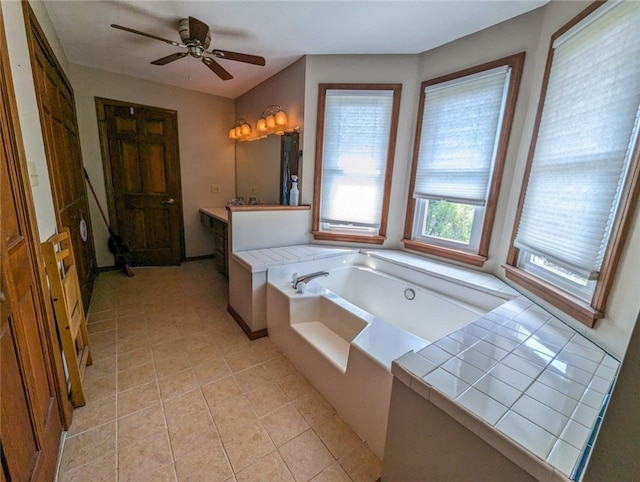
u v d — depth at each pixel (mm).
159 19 2113
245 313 2367
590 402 910
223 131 4176
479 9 1826
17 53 1331
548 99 1690
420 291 2311
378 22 2035
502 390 947
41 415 1104
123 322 2465
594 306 1274
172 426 1459
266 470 1263
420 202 2688
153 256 3938
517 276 1881
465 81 2184
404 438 1067
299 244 2938
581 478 608
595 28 1356
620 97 1207
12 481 826
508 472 771
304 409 1602
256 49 2529
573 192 1438
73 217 2410
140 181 3707
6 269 880
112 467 1246
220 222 3467
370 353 1355
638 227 1097
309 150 2816
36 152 1489
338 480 1232
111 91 3326
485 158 2139
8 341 879
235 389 1734
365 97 2643
